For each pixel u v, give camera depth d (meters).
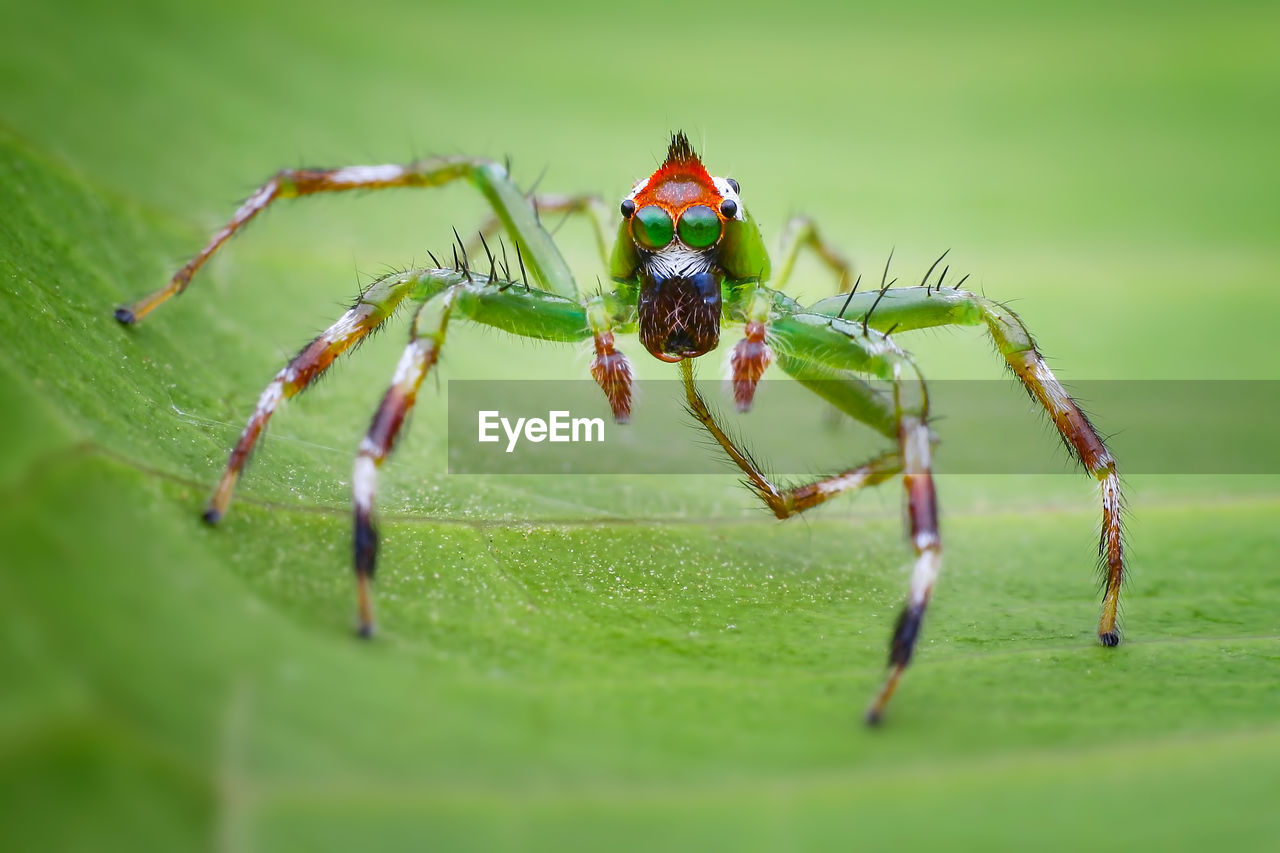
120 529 0.05
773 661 0.05
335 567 0.05
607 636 0.05
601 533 0.05
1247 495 0.06
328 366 0.05
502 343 0.06
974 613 0.05
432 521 0.05
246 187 0.06
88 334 0.05
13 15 0.06
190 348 0.05
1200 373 0.06
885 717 0.05
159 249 0.06
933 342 0.06
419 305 0.05
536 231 0.05
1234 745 0.05
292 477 0.05
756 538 0.05
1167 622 0.05
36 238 0.05
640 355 0.06
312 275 0.06
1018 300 0.06
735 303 0.05
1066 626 0.05
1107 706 0.05
